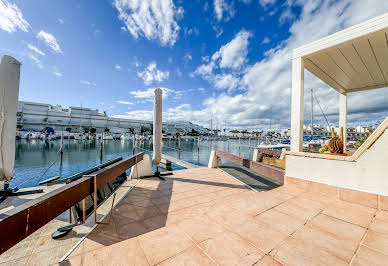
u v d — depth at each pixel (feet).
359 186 8.99
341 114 20.99
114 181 14.79
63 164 57.06
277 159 23.63
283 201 9.68
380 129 8.36
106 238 7.04
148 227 8.01
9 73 11.75
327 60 13.26
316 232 6.43
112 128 258.78
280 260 4.95
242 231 6.66
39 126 207.41
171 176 19.56
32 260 6.08
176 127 338.34
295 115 12.69
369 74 15.89
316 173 10.84
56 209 5.61
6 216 4.04
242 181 17.21
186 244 6.03
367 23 9.59
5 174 11.50
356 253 5.17
